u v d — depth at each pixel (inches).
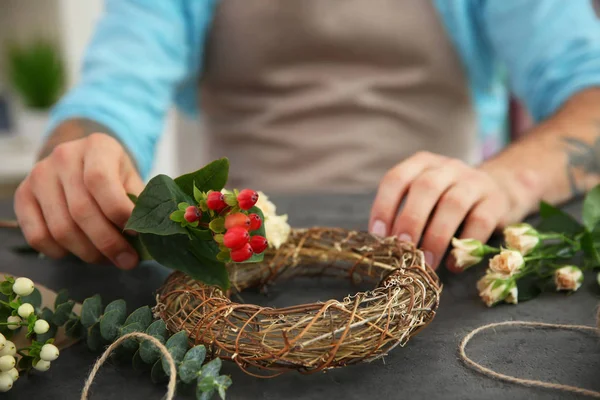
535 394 19.4
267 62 51.6
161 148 90.2
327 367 20.2
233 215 20.3
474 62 52.4
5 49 95.0
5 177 83.9
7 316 21.4
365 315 20.7
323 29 49.4
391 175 28.6
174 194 21.4
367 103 50.5
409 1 49.7
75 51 93.4
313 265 27.9
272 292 26.5
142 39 50.1
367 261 26.7
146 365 21.3
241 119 54.0
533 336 22.5
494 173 32.4
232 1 51.9
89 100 41.1
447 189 27.7
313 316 20.5
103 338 21.7
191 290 21.9
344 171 50.7
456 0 49.4
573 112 40.0
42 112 86.4
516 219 30.8
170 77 50.6
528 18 47.6
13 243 32.1
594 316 23.6
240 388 20.1
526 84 47.8
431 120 52.2
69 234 26.5
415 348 21.9
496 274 24.6
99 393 20.1
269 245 25.8
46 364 20.8
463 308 24.7
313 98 50.9
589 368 20.5
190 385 20.2
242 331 20.2
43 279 28.0
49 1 95.3
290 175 52.3
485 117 59.5
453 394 19.5
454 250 25.9
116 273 28.5
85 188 26.2
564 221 28.1
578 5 47.6
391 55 50.3
